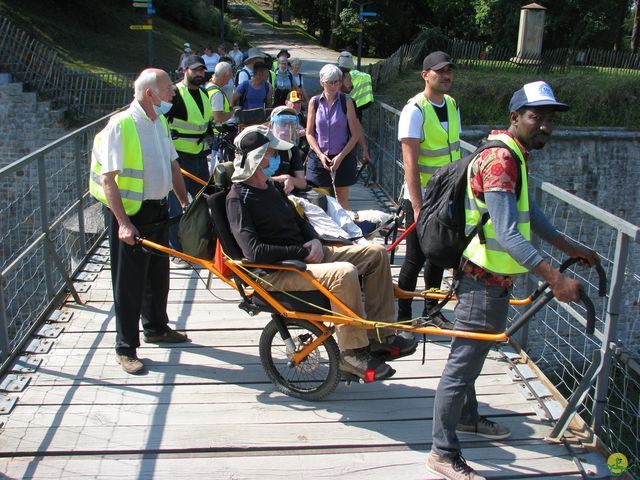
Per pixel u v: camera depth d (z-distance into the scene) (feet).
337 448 12.86
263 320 18.54
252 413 13.98
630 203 64.90
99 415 13.82
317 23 173.99
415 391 14.94
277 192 14.49
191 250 14.39
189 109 21.98
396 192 31.99
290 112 18.25
